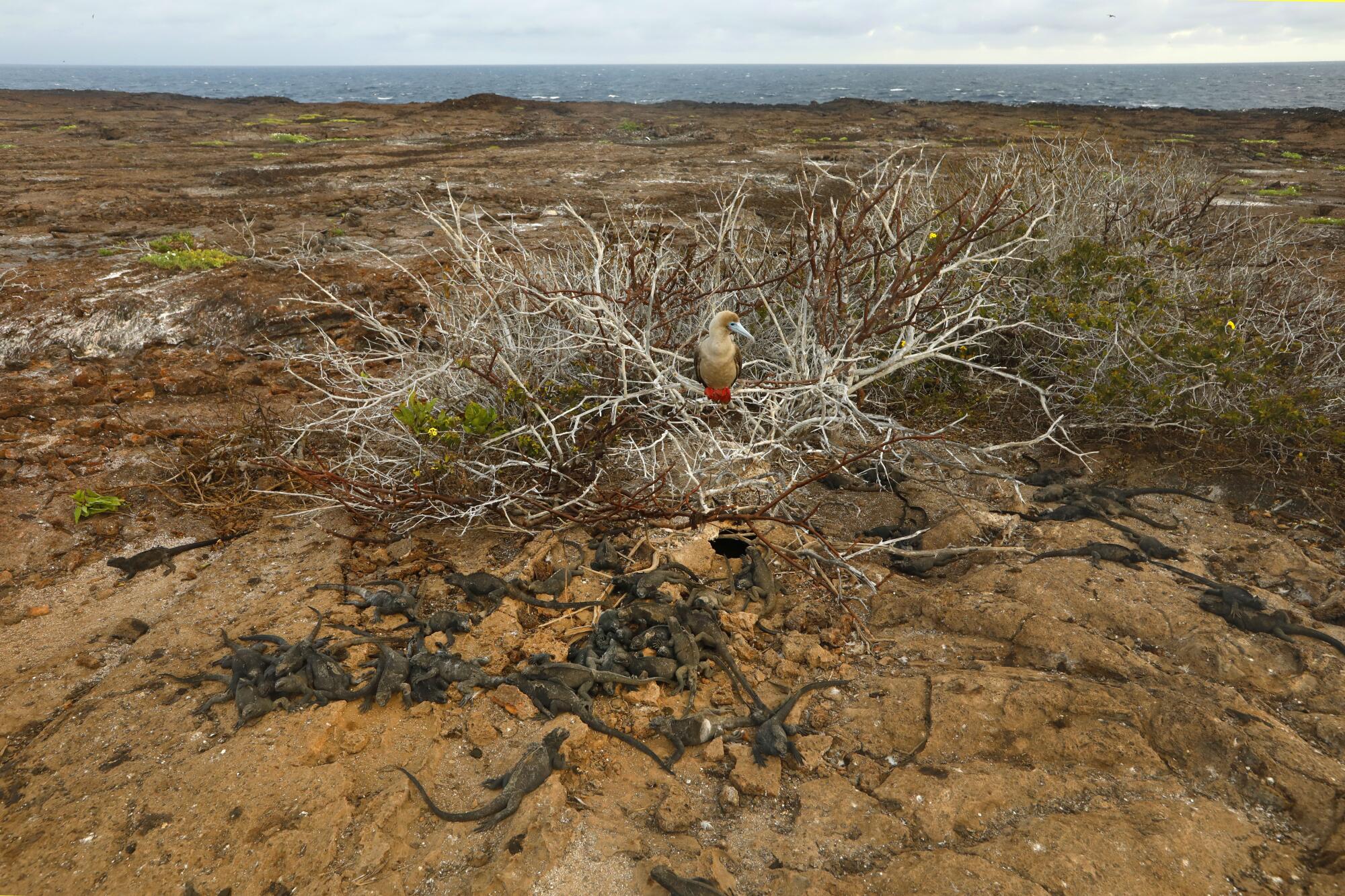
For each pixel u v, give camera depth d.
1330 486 6.35
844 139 32.41
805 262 7.11
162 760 3.99
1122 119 38.84
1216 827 3.46
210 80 194.88
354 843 3.53
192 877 3.38
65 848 3.53
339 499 6.04
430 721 4.27
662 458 6.71
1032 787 3.73
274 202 18.91
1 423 7.84
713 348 5.89
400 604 5.14
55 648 4.98
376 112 45.25
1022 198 8.98
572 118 43.62
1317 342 7.66
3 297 10.80
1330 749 3.94
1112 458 7.06
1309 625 4.83
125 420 7.93
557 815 3.65
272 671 4.40
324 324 10.34
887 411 7.82
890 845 3.52
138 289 11.09
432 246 14.54
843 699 4.49
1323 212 17.03
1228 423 6.84
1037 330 7.73
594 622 5.05
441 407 6.54
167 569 5.80
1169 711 4.04
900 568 5.79
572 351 7.06
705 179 22.17
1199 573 5.45
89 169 23.45
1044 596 5.13
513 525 5.89
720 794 3.85
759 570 5.47
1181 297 7.80
